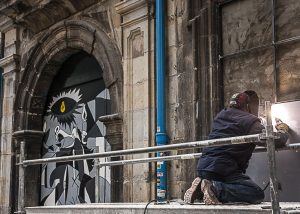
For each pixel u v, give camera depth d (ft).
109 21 30.40
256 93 22.39
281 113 20.72
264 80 22.17
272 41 22.02
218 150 15.39
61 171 35.58
